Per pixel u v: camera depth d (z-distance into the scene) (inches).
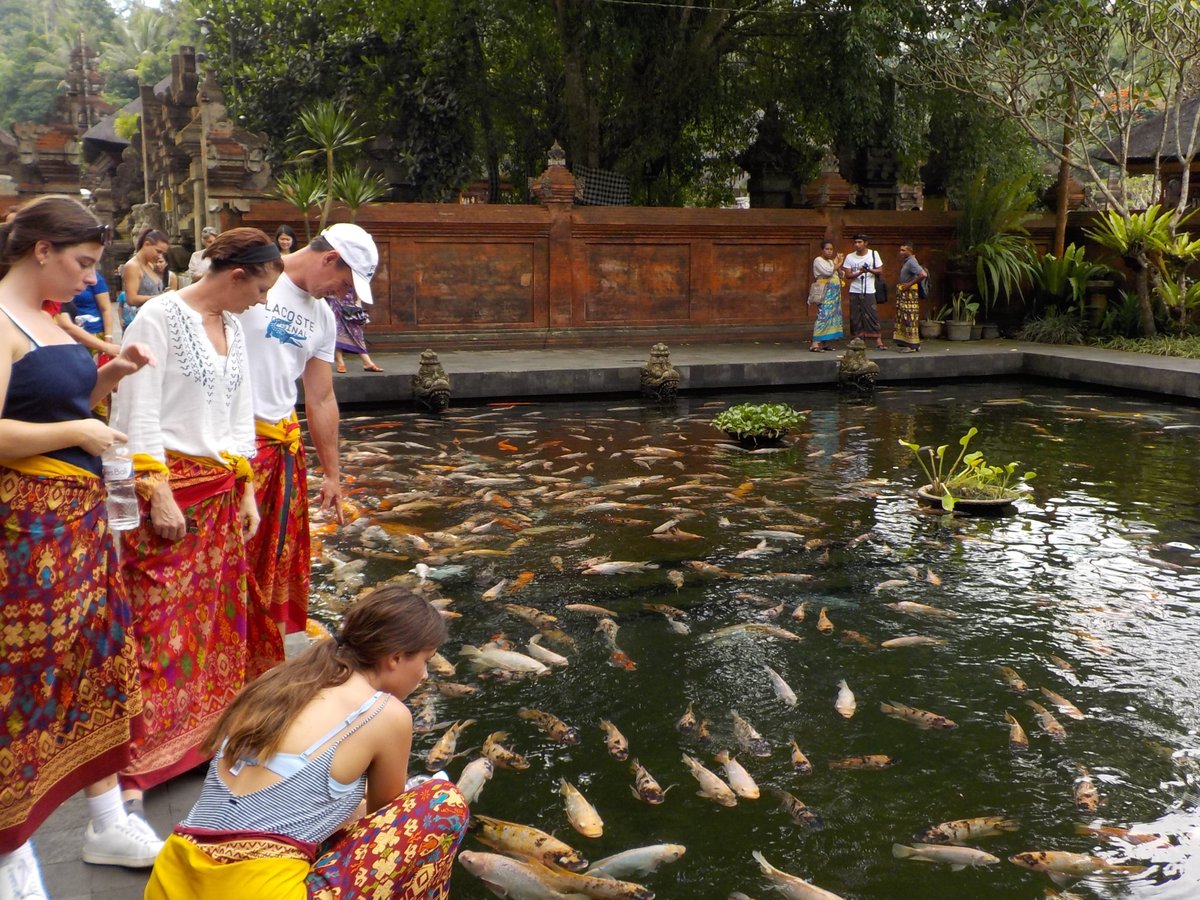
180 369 122.4
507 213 582.9
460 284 582.9
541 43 717.9
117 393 119.2
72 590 98.7
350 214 550.3
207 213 532.1
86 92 1314.0
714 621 208.1
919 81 674.8
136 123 1221.1
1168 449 382.9
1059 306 684.1
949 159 779.4
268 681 88.7
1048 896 123.0
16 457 93.6
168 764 124.0
